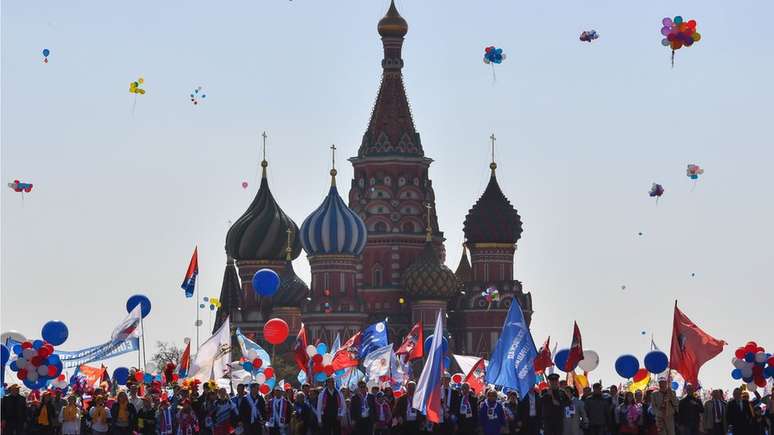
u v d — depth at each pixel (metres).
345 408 84.62
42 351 88.50
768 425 89.31
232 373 105.44
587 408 85.38
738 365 92.62
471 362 125.44
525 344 85.88
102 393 85.44
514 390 88.88
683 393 91.81
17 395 85.00
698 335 91.19
